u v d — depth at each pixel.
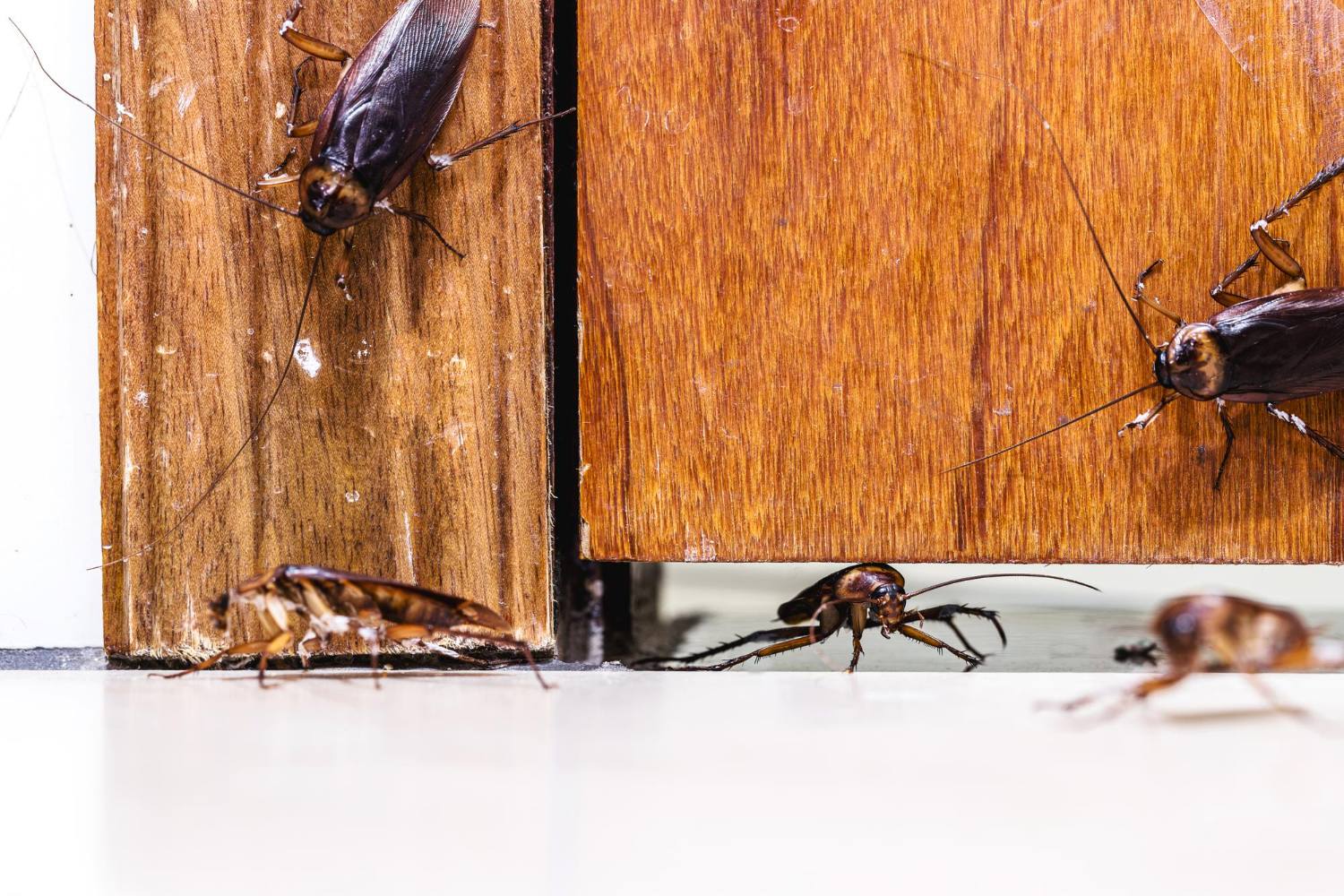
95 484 0.52
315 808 0.39
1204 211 0.51
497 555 0.51
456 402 0.51
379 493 0.51
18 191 0.52
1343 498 0.51
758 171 0.51
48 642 0.52
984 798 0.41
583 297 0.51
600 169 0.51
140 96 0.51
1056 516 0.51
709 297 0.51
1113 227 0.51
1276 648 0.46
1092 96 0.51
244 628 0.51
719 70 0.51
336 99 0.50
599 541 0.51
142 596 0.51
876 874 0.35
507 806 0.40
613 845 0.37
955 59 0.51
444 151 0.51
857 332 0.51
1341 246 0.51
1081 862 0.35
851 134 0.51
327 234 0.50
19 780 0.44
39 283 0.52
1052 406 0.51
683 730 0.45
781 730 0.45
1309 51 0.51
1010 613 0.57
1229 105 0.51
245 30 0.51
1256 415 0.51
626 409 0.51
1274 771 0.44
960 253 0.51
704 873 0.35
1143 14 0.51
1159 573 0.57
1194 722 0.46
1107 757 0.44
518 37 0.51
